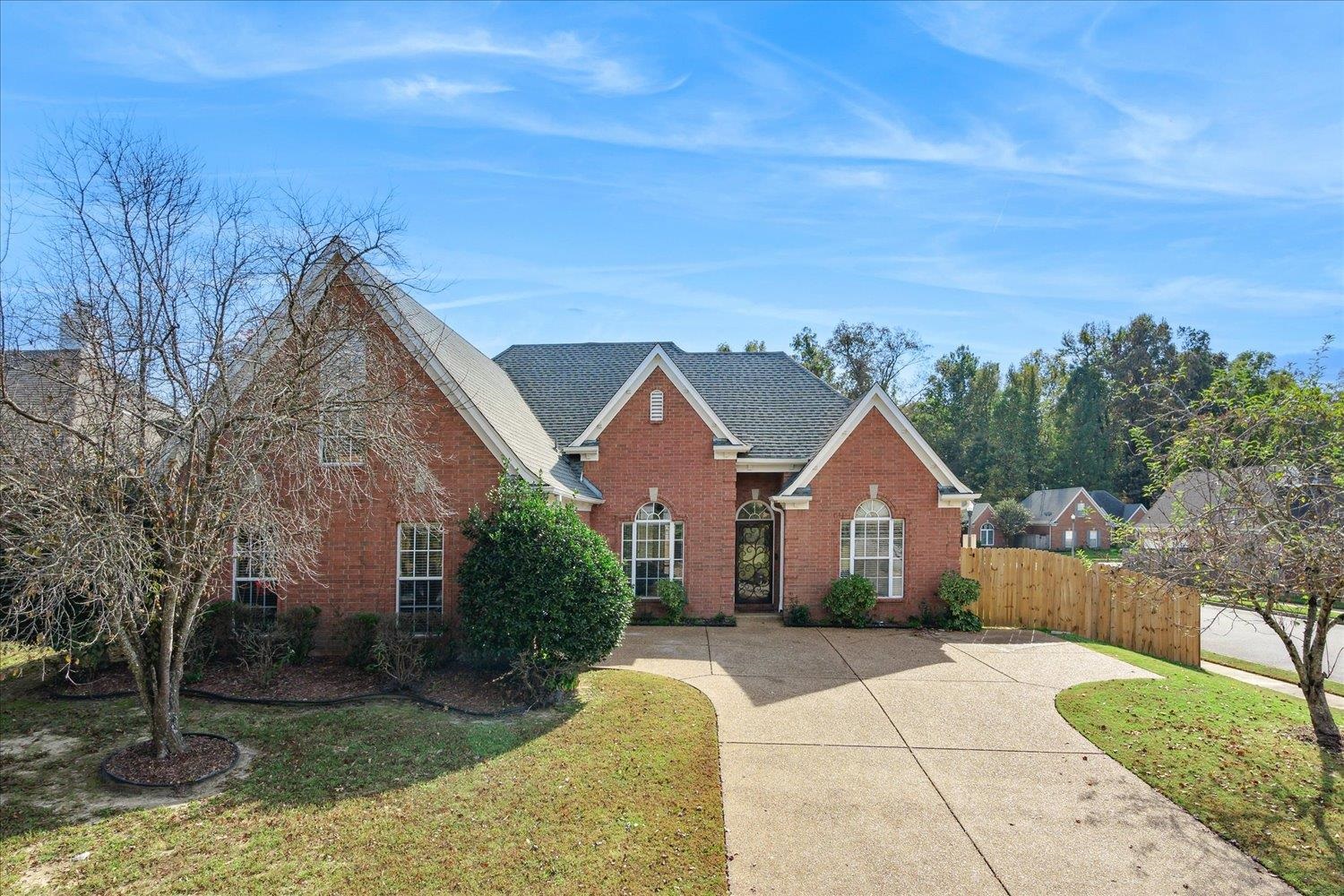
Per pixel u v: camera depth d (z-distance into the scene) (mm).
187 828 7336
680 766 9031
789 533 19000
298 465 10250
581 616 11516
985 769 9258
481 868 6590
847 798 8367
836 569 18984
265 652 12305
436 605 14297
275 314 9453
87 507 7809
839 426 19109
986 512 64625
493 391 17969
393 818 7527
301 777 8555
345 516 14203
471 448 14352
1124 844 7418
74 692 11648
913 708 11625
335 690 11812
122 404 8359
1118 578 14102
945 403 75062
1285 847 7371
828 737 10297
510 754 9273
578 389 22547
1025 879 6770
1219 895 6559
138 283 8516
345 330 9945
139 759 8844
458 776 8586
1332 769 9242
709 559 19078
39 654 13211
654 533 19219
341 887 6277
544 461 16656
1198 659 16672
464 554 14133
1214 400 10539
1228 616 24156
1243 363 11445
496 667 12766
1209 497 10586
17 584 8352
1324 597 9633
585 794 8133
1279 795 8516
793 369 24266
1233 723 11000
